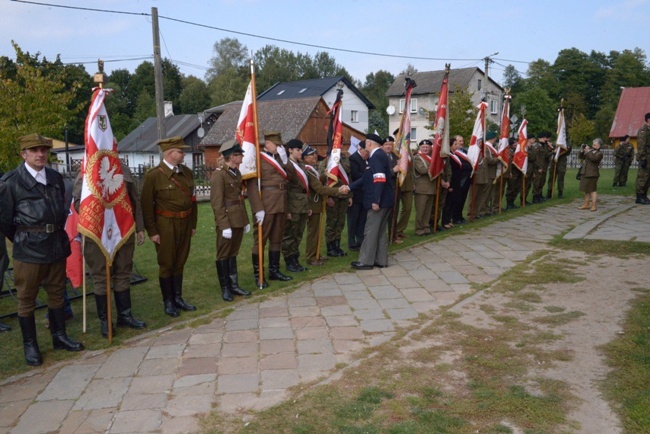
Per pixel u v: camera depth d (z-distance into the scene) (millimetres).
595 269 7262
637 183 13562
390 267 7738
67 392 4301
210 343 5188
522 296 6242
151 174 5887
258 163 6801
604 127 56125
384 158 7535
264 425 3688
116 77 73875
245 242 10109
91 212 5141
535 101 51094
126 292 5727
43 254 4883
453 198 10844
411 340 5070
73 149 41156
